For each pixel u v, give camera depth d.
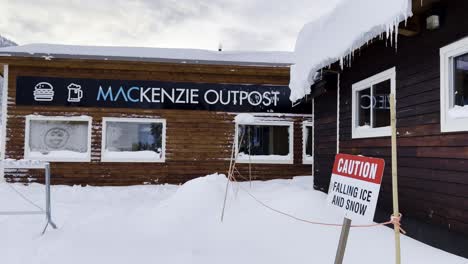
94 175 10.92
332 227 5.61
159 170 11.21
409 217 5.19
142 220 5.99
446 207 4.43
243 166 11.52
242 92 11.62
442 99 4.52
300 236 5.19
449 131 4.38
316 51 6.85
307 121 11.87
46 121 10.91
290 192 8.08
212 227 5.68
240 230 5.52
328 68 7.21
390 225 5.62
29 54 10.38
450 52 4.43
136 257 4.29
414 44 5.13
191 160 11.34
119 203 8.19
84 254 4.33
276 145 11.80
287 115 11.78
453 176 4.32
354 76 6.92
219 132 11.48
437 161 4.61
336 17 6.21
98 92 11.03
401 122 5.43
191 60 10.91
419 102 5.00
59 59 10.64
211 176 8.15
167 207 6.49
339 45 5.72
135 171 11.12
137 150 11.23
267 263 4.15
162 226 5.57
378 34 4.80
